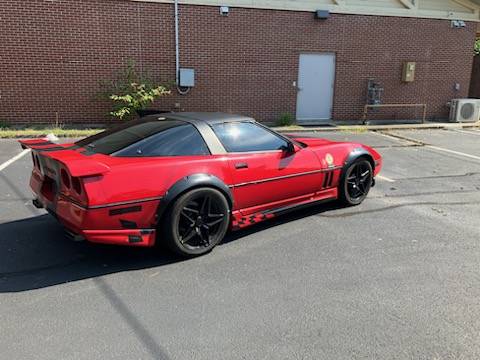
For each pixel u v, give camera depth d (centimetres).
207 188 404
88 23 1139
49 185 410
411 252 427
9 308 315
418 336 288
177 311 315
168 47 1212
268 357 264
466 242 455
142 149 395
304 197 511
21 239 444
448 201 607
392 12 1398
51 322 299
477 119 1500
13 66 1113
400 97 1477
